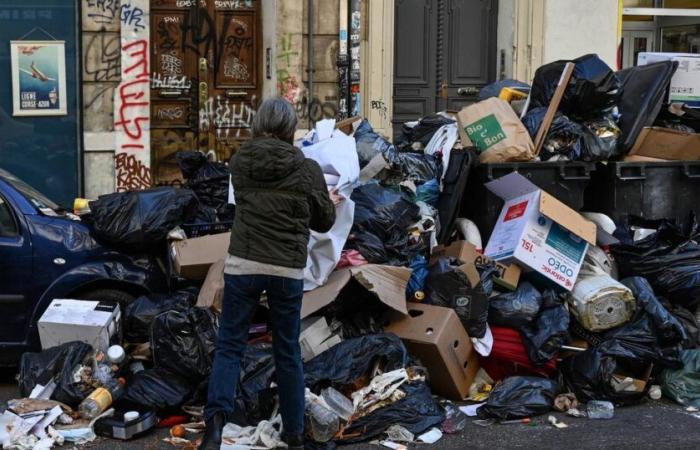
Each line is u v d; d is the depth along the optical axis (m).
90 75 9.58
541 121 6.91
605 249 6.61
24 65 9.42
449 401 5.69
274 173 4.58
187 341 5.30
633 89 7.32
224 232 6.35
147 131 9.79
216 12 10.20
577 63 7.04
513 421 5.41
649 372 5.79
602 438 5.16
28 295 5.86
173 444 4.98
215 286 5.58
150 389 5.29
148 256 6.18
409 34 10.73
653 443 5.09
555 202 6.18
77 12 9.45
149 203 6.11
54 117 9.54
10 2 9.32
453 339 5.62
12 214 5.93
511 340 5.86
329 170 5.86
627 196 7.00
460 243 6.30
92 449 4.93
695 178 7.09
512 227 6.28
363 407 5.15
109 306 5.76
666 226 6.49
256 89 10.38
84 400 5.25
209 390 4.59
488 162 6.76
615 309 5.93
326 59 10.10
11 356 5.88
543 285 6.16
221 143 10.34
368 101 10.27
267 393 5.15
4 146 9.48
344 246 5.91
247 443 4.92
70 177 9.63
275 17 9.89
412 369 5.46
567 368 5.79
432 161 6.89
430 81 10.84
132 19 9.59
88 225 6.15
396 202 6.14
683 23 11.80
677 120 7.57
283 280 4.59
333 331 5.64
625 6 11.69
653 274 6.32
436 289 5.88
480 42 10.95
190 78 10.20
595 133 6.97
